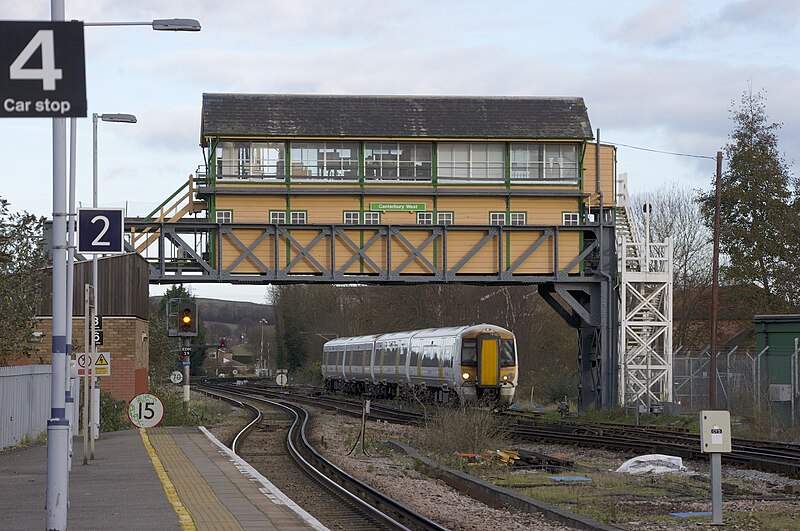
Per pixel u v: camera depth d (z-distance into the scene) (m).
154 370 110.19
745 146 103.44
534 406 83.50
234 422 67.00
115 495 26.55
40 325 61.88
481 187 73.81
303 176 72.00
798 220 100.62
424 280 70.44
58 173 20.62
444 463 42.47
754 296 102.00
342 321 156.00
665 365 70.62
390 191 72.50
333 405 87.62
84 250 28.38
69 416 33.97
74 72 17.95
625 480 36.28
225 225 69.12
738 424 57.53
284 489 32.91
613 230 72.56
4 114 17.78
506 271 71.31
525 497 30.06
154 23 36.72
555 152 74.88
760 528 25.78
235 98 73.31
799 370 58.19
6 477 31.83
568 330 115.56
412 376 82.94
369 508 27.72
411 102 75.38
